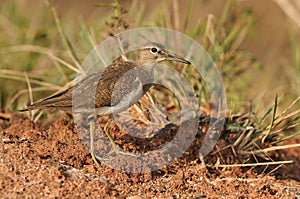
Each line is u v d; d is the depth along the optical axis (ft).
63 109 38.42
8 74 50.93
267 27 64.03
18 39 56.75
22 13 60.39
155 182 36.78
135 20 52.65
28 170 34.78
